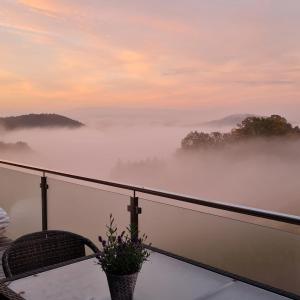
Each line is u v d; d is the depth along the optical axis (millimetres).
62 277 1910
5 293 1426
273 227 2197
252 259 2283
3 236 4703
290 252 2127
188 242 2576
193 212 2561
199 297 1730
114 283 1562
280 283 2164
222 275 1958
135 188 2957
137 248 1583
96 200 3338
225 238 2400
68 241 2529
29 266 2346
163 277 1927
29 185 4281
